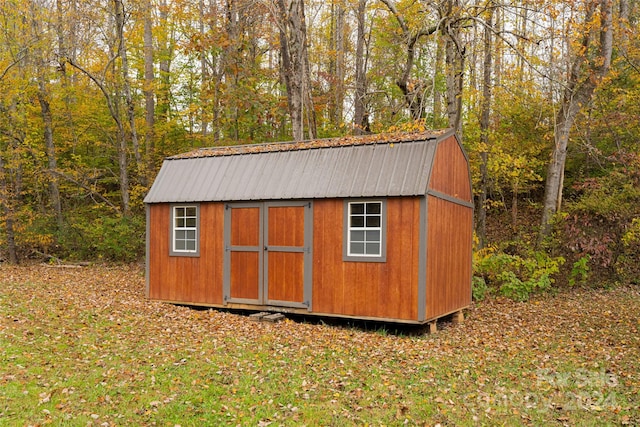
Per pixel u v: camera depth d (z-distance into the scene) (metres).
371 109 24.80
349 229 10.29
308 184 10.68
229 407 5.95
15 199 20.38
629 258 15.65
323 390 6.57
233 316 11.08
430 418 5.78
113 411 5.74
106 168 22.78
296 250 10.80
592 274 15.30
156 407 5.88
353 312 10.18
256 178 11.41
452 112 15.34
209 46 20.16
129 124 22.34
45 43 19.64
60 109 22.05
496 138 19.00
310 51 26.06
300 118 16.53
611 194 15.53
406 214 9.72
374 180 10.04
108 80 20.73
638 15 19.50
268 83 26.11
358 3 22.94
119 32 19.61
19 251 19.83
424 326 10.52
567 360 8.16
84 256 20.20
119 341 8.43
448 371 7.46
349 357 8.07
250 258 11.34
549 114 18.22
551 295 14.35
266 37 21.78
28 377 6.54
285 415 5.79
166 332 9.24
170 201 12.21
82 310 10.57
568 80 15.39
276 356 7.98
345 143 10.92
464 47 15.12
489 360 8.14
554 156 16.47
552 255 15.57
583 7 15.00
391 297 9.80
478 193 18.81
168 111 24.17
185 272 12.19
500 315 12.22
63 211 22.58
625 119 16.58
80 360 7.37
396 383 6.90
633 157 15.42
